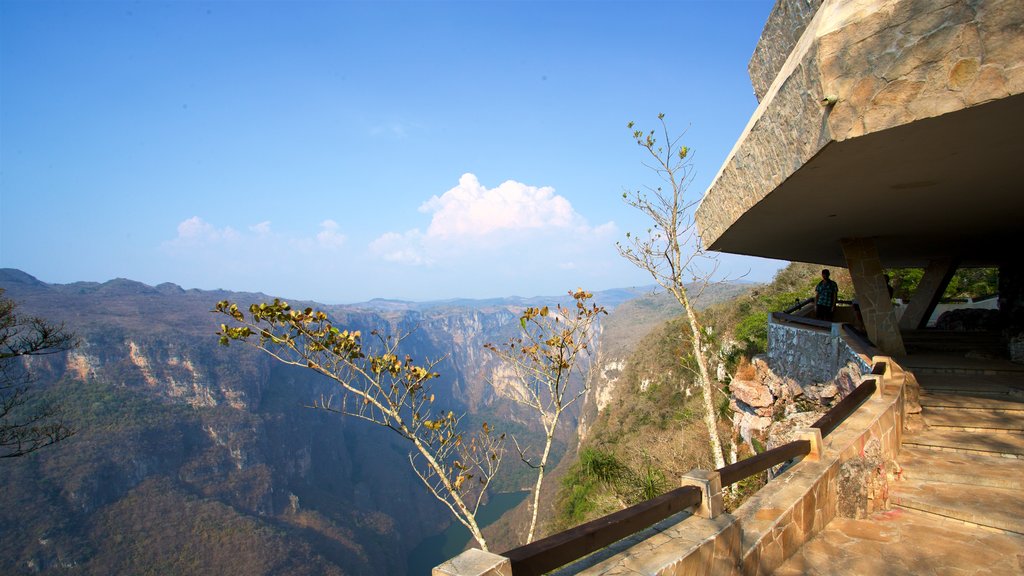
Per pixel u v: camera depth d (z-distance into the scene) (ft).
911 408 25.36
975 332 44.65
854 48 14.53
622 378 200.54
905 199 23.00
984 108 13.00
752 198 23.48
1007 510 17.56
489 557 8.14
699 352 41.57
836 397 34.14
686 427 82.17
